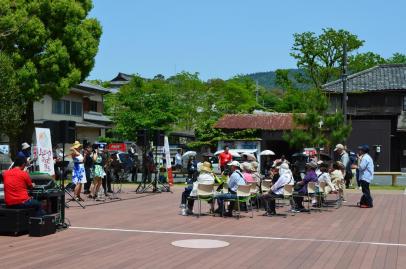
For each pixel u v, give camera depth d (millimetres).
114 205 16953
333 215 14641
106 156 20688
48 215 11078
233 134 39906
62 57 26562
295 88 54250
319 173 16938
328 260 8445
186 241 10117
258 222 13031
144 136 22469
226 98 57250
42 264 7957
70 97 44500
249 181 15180
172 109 37188
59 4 26734
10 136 27828
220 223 12805
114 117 45719
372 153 39562
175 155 37250
